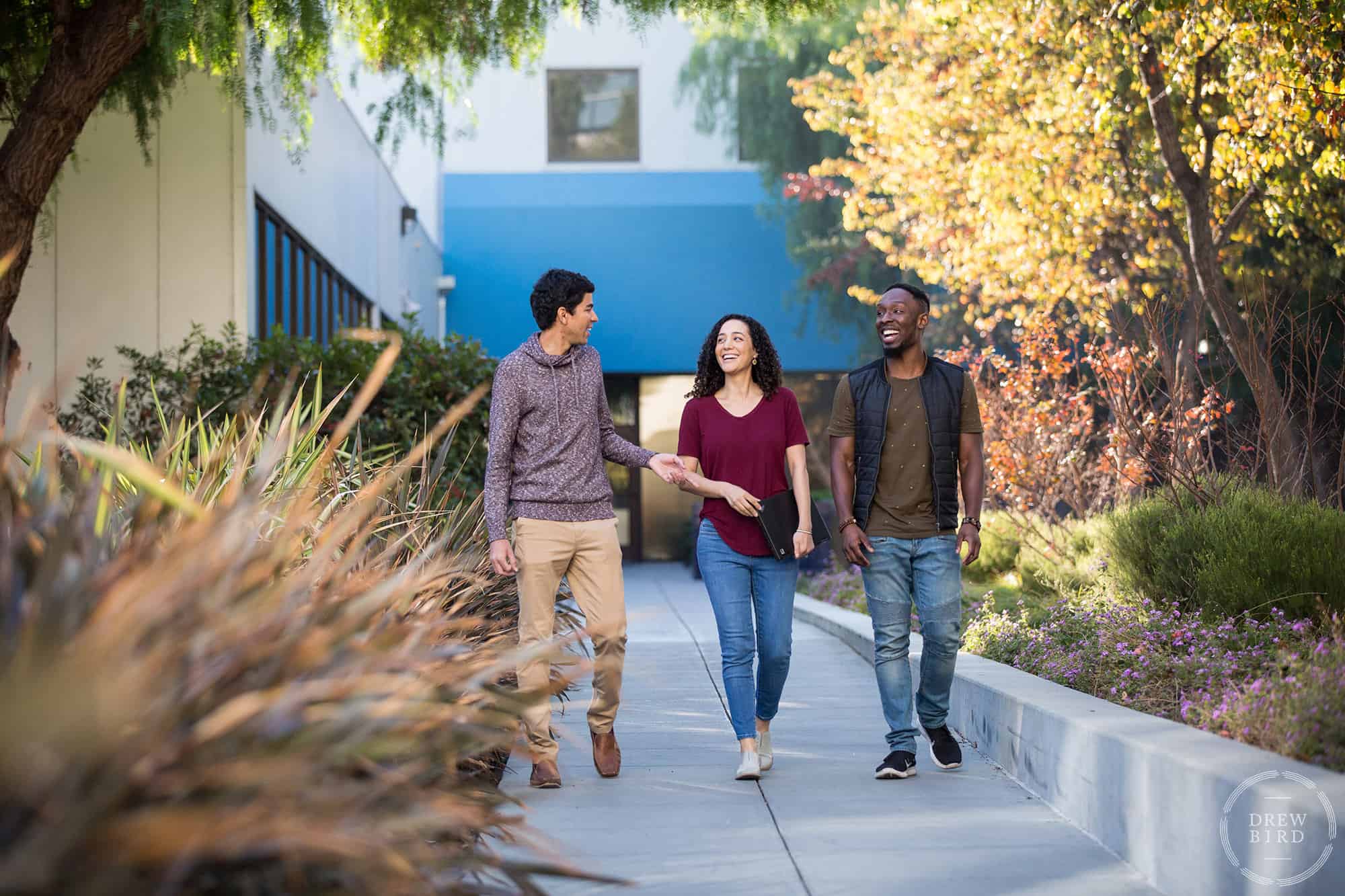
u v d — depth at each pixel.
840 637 9.41
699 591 15.29
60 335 9.31
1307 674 3.72
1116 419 8.94
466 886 2.20
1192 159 10.04
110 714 1.46
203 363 8.59
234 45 6.75
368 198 15.45
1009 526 10.38
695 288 20.73
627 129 20.94
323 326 13.02
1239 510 6.20
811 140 19.31
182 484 3.31
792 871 3.50
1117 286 11.32
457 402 9.09
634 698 6.76
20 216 6.32
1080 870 3.50
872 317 19.39
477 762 3.67
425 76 7.88
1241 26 8.30
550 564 4.65
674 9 7.38
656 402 21.14
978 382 10.84
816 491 20.44
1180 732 3.69
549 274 4.79
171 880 1.39
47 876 1.31
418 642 2.37
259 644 1.81
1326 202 9.77
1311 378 7.70
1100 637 5.45
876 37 13.42
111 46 6.31
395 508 4.83
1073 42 10.09
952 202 12.86
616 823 4.04
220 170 9.46
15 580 1.77
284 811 1.56
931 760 5.09
